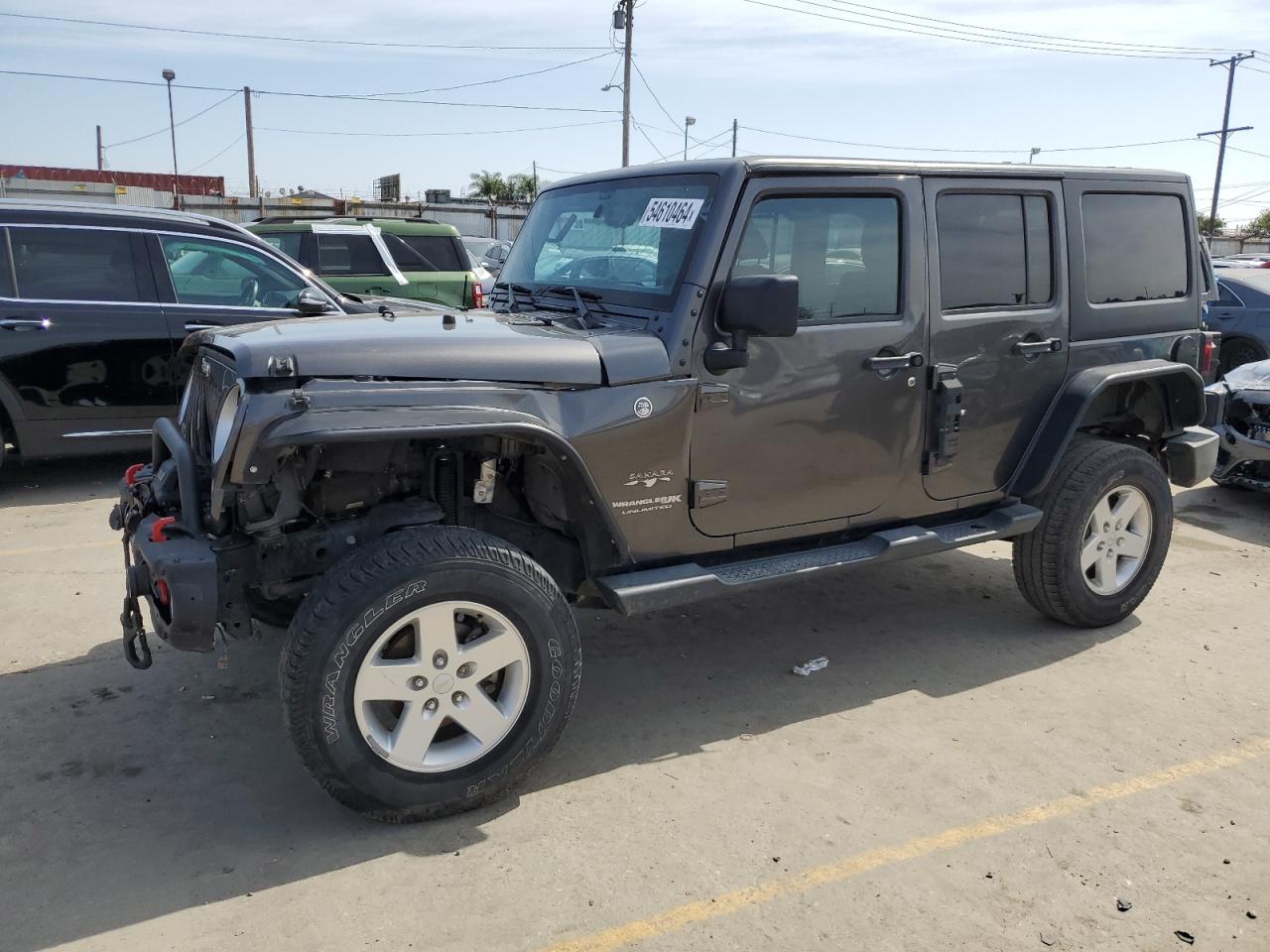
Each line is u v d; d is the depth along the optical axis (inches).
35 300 257.9
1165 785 134.6
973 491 169.8
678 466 134.8
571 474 128.0
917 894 111.0
